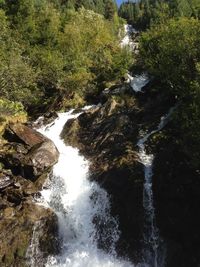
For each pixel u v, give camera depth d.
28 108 36.41
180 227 19.78
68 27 53.66
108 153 25.75
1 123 27.61
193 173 21.11
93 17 64.38
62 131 30.36
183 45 25.86
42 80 39.47
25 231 21.03
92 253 20.95
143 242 20.30
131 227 20.83
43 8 59.78
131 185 22.20
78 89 38.19
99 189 23.00
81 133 29.53
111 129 27.98
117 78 40.88
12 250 20.52
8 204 22.17
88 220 22.20
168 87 30.09
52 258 20.84
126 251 20.39
